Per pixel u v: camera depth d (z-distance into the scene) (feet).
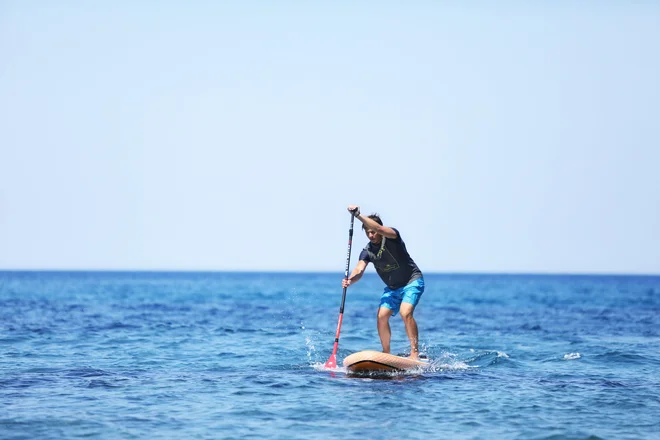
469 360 91.04
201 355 94.94
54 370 80.12
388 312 80.07
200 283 654.94
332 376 76.54
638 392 68.18
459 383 72.74
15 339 111.75
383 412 58.95
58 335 119.34
